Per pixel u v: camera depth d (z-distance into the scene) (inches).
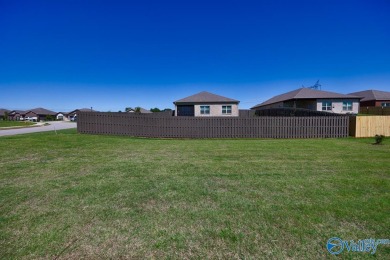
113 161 252.5
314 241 101.0
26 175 195.9
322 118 541.0
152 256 90.7
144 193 155.9
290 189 164.6
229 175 199.5
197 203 140.2
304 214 125.7
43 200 143.1
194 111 1048.8
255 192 158.7
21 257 89.2
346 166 232.7
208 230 109.7
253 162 251.0
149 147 362.0
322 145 391.2
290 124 542.9
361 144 405.4
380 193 156.3
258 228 111.5
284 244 98.9
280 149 345.1
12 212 126.4
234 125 554.9
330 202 141.4
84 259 88.6
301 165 237.0
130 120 562.9
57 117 3250.5
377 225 114.3
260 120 550.3
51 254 91.2
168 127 558.9
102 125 565.9
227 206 135.9
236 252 93.5
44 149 326.3
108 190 161.0
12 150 314.7
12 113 3164.4
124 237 103.5
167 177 192.9
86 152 308.7
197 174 202.1
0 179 184.1
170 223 116.1
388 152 316.2
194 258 89.7
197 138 551.2
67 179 185.5
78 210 129.7
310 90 1090.1
